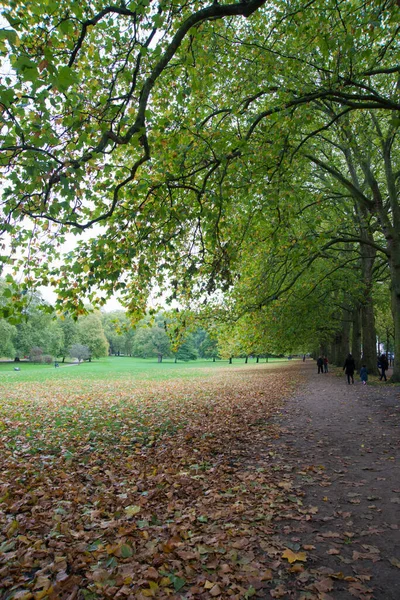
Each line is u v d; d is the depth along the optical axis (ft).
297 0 30.35
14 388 81.20
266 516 15.03
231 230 36.91
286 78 33.35
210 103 37.96
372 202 57.06
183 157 27.43
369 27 29.53
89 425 37.14
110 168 25.27
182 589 10.52
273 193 31.78
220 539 13.16
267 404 49.98
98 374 133.18
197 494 18.13
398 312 56.59
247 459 24.26
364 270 78.23
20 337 205.16
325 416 38.45
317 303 64.28
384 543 12.73
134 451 27.30
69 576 10.91
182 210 27.20
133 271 30.37
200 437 30.81
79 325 261.65
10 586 10.65
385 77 47.47
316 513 15.43
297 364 186.19
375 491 17.53
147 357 322.75
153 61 26.43
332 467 21.67
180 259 31.83
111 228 26.84
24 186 18.26
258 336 57.41
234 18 34.99
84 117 23.06
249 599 10.06
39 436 32.55
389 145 56.95
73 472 22.34
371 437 28.19
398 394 49.26
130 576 10.89
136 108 25.17
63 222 21.75
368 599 9.84
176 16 26.45
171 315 39.75
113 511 16.24
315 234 51.96
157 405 51.55
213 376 118.62
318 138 59.93
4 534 13.92
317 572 11.14
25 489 19.13
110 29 25.84
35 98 15.01
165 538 13.41
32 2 17.94
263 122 36.35
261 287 50.26
